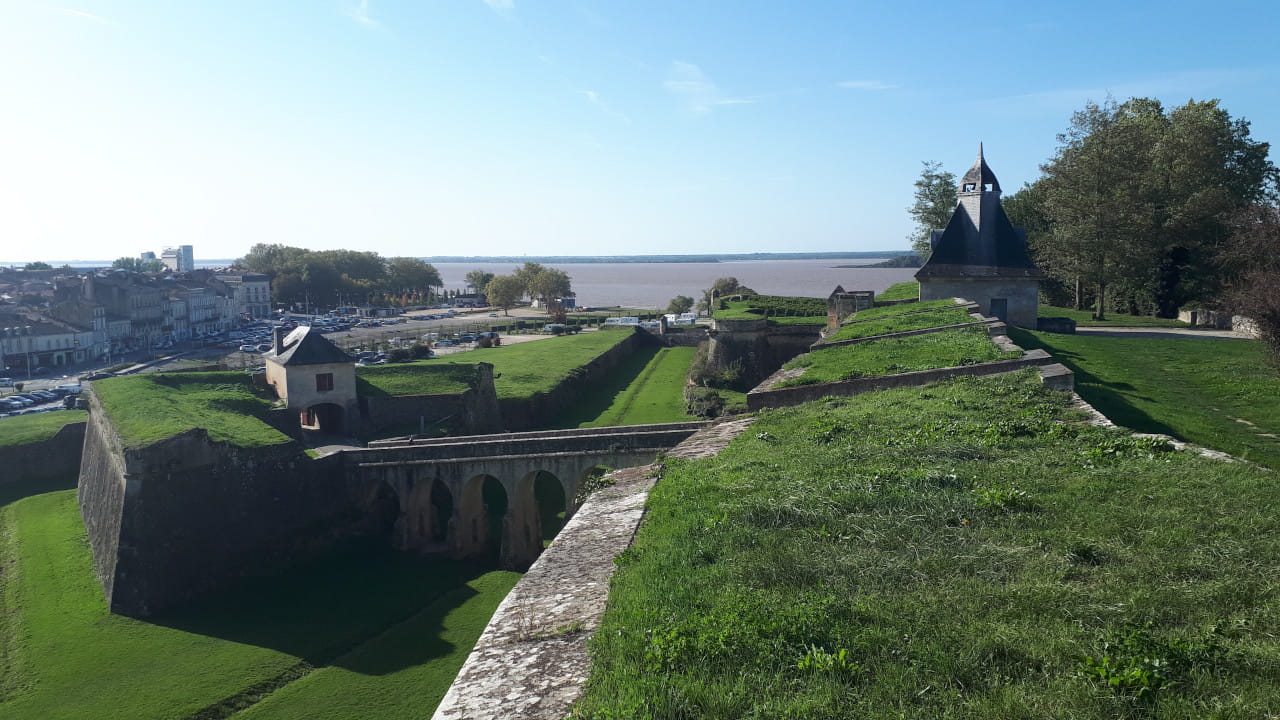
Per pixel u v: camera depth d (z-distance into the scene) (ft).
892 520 42.37
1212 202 207.82
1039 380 77.20
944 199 289.53
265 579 122.62
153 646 101.30
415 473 134.41
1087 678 26.09
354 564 128.98
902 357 102.83
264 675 93.50
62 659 97.71
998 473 49.11
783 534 42.47
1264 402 98.48
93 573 123.34
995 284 179.42
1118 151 200.64
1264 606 29.66
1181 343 153.48
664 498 53.16
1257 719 23.47
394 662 96.37
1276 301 120.06
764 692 27.63
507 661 32.71
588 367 269.23
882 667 28.35
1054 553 36.40
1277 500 40.27
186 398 165.89
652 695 27.73
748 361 239.30
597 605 37.47
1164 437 56.65
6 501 165.78
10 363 353.31
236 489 122.93
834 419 72.13
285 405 178.29
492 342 357.61
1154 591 31.68
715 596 35.70
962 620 31.07
